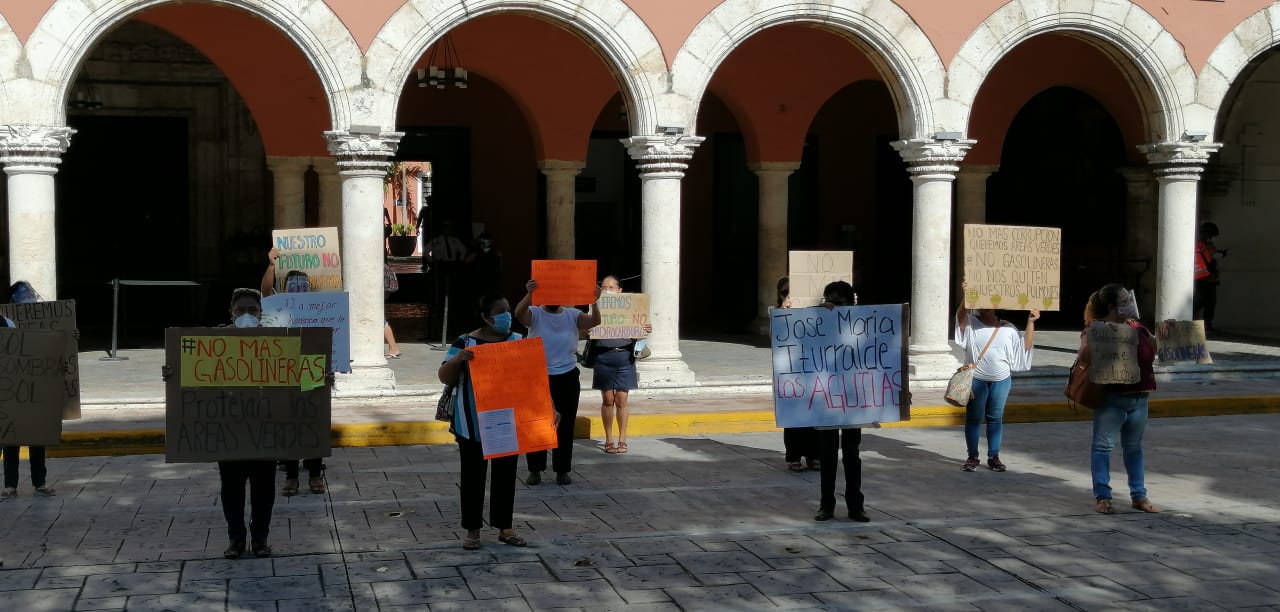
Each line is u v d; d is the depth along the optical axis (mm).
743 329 21844
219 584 7422
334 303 10852
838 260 13641
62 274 21062
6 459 9617
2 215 19969
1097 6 15727
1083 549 8438
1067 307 23609
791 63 19562
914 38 15117
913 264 15523
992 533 8852
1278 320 22312
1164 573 7879
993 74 20562
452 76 19016
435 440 12133
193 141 21359
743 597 7309
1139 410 9562
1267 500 10008
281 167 18969
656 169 14461
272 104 18594
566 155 19672
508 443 8023
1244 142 21984
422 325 21234
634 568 7875
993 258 11062
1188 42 16094
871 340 9141
